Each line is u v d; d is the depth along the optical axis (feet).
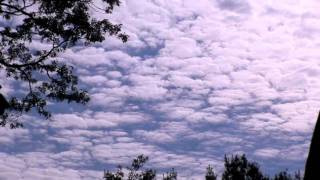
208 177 109.91
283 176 102.68
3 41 62.54
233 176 105.91
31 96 66.03
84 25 60.34
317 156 16.58
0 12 55.01
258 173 105.19
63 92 67.41
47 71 64.80
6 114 65.31
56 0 57.41
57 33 60.39
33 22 60.29
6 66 61.26
